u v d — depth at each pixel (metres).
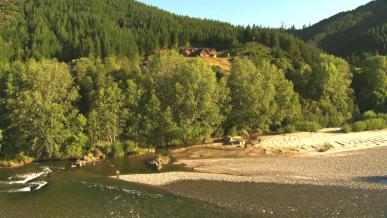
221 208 42.38
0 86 78.75
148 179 55.94
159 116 79.19
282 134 88.62
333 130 91.50
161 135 79.62
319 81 111.75
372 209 39.53
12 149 71.94
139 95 80.00
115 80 85.06
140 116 78.69
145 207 43.84
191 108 79.62
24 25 181.00
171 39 193.00
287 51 172.38
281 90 94.56
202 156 71.00
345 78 119.44
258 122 89.00
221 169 60.47
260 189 48.34
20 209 44.25
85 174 61.00
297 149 71.50
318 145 73.75
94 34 177.12
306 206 41.44
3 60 142.88
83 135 73.31
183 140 81.31
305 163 60.50
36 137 70.56
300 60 164.38
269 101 90.06
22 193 50.72
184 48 186.00
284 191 47.00
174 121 79.75
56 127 70.88
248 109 87.81
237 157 68.62
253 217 39.25
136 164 66.88
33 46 159.88
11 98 73.81
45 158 72.50
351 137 79.75
